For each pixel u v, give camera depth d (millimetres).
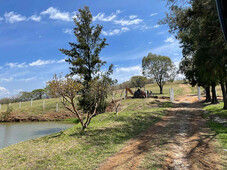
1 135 15344
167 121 13484
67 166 5539
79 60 18062
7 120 26688
